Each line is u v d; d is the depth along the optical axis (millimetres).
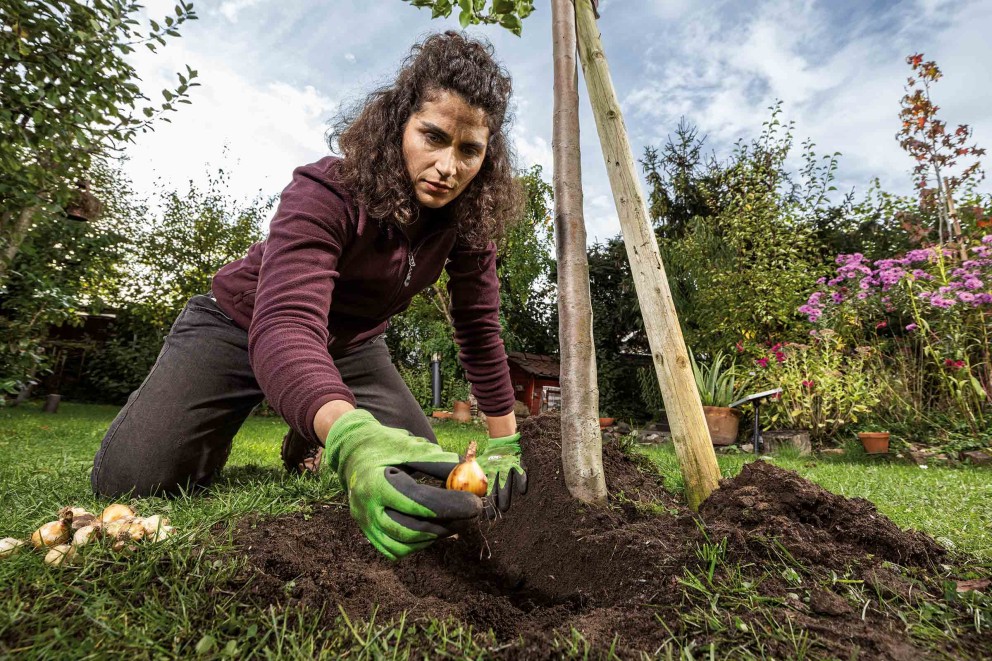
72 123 3746
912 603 1283
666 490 2381
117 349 14438
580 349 1940
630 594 1425
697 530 1572
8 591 1242
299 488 2385
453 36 1695
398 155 1702
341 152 1851
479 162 1703
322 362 1278
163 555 1418
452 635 1226
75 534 1510
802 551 1423
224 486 2762
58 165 4227
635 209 2072
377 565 1768
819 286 9094
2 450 4301
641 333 12891
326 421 1179
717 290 9820
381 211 1721
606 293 13602
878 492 3283
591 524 1765
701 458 1972
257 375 1324
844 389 7395
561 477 2002
